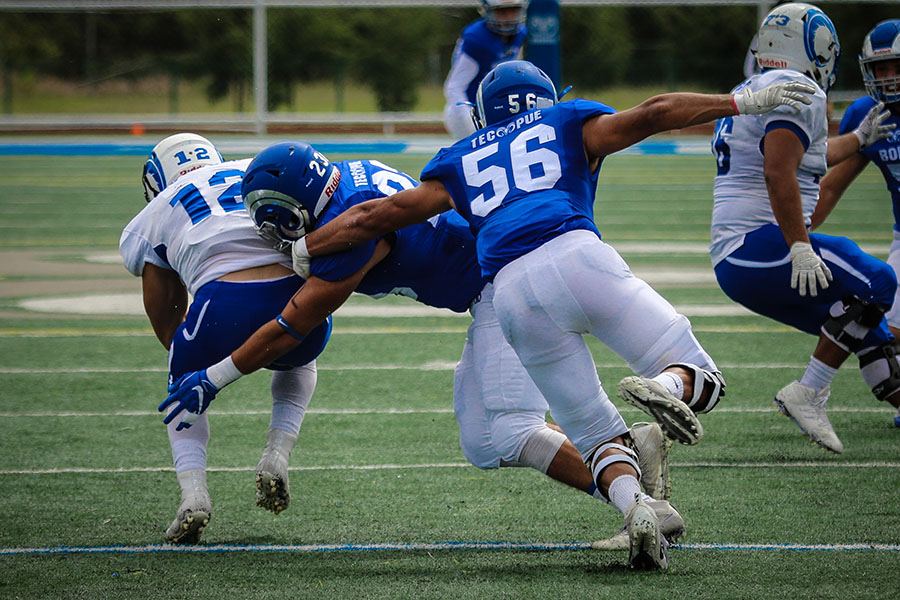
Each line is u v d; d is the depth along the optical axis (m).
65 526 15.09
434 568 13.27
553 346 12.30
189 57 116.69
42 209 53.50
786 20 18.02
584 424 12.60
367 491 16.67
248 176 13.56
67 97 107.56
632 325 12.12
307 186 13.39
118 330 29.48
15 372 24.84
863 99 20.48
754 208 18.09
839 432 19.61
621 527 14.91
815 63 18.03
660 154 81.31
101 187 61.25
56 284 36.28
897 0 69.12
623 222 48.66
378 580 12.84
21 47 121.94
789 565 13.05
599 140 12.55
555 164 12.54
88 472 17.67
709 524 14.77
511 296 12.31
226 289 13.85
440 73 104.56
